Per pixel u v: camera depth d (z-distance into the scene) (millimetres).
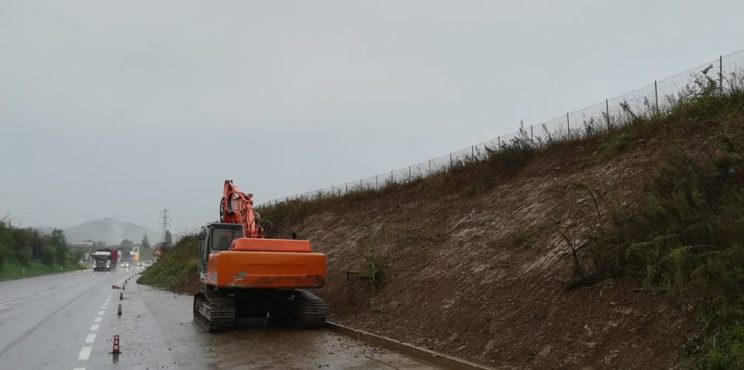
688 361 5684
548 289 8648
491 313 9109
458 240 13414
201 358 9289
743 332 5391
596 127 14359
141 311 17812
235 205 16156
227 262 12117
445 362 8305
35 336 12133
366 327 11758
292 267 12586
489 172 16328
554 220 10922
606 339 6812
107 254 83812
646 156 10805
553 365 7012
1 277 53469
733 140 8094
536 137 16234
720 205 7219
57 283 41750
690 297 6328
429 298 11352
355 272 15211
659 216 7562
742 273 5824
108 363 8945
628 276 7559
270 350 10000
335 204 26781
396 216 18938
